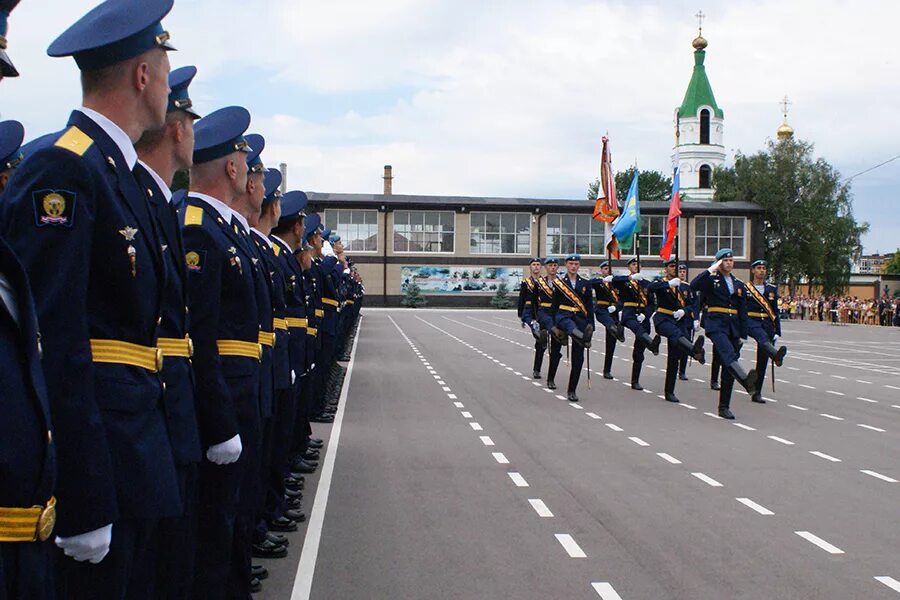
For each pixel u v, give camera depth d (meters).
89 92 3.47
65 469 2.76
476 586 5.59
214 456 4.30
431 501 7.68
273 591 5.48
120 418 3.28
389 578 5.73
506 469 8.98
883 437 11.09
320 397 11.93
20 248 2.88
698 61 84.19
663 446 10.34
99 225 3.19
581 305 15.38
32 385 2.34
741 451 10.08
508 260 62.06
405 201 60.56
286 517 6.87
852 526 6.98
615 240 23.28
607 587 5.57
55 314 2.84
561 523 7.02
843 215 63.84
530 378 17.77
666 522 7.06
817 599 5.38
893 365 21.89
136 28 3.43
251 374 5.05
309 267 9.38
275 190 7.02
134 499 3.27
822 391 16.12
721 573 5.85
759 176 62.97
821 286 68.12
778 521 7.12
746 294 13.73
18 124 4.54
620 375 18.73
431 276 61.50
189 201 5.00
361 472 8.78
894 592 5.51
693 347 13.70
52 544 2.53
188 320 4.07
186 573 4.30
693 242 62.03
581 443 10.48
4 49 2.28
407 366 20.03
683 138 83.56
